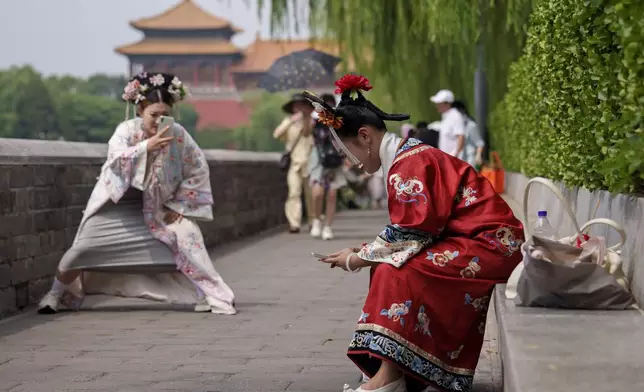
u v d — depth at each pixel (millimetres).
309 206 18922
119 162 8477
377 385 5008
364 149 5270
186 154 8766
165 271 8852
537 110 11453
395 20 20547
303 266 12570
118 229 8719
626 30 5020
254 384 5934
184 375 6191
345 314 8648
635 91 5168
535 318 4586
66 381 6031
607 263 5008
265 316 8562
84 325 8117
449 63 21922
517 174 17328
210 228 15328
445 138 17000
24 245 9133
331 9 20703
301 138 18312
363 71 21719
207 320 8344
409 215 5023
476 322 5098
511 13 16953
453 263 5008
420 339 4980
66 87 195375
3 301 8680
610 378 3496
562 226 9273
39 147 9602
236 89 162125
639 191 5863
